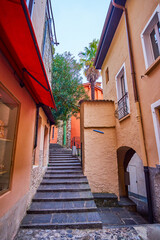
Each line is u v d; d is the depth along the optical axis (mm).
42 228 3121
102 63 8641
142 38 3877
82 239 2803
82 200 4359
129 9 4777
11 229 2596
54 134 16156
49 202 4195
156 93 3262
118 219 4625
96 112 6430
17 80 2764
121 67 5430
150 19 3525
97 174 5832
